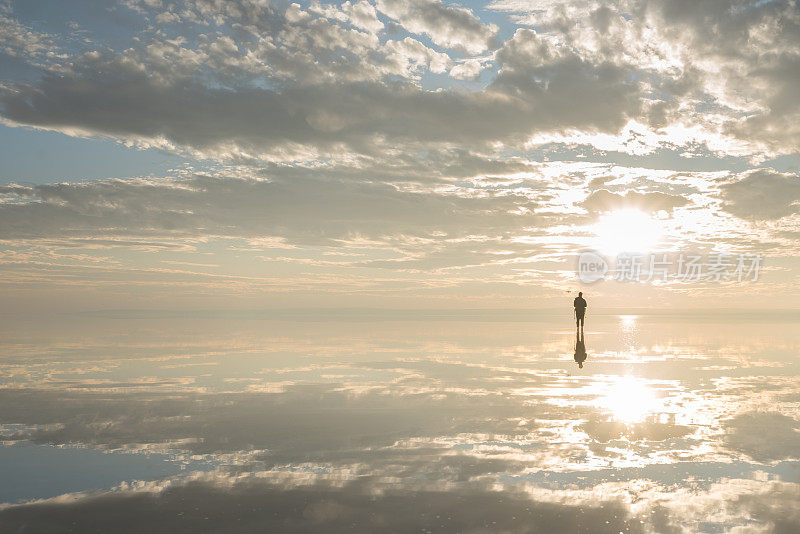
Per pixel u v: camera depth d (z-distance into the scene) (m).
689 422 11.52
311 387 15.80
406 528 6.53
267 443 10.13
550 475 8.34
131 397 14.38
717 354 24.12
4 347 27.70
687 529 6.48
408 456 9.31
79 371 19.03
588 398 14.06
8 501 7.39
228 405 13.39
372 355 23.83
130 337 34.81
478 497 7.47
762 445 9.85
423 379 17.16
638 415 12.18
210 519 6.80
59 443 10.16
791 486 7.83
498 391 15.07
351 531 6.46
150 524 6.66
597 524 6.62
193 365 20.53
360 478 8.26
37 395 14.66
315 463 8.96
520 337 34.84
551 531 6.45
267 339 33.00
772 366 19.94
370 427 11.27
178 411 12.75
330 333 38.94
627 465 8.77
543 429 11.04
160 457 9.30
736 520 6.72
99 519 6.81
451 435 10.63
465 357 23.03
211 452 9.59
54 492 7.71
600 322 61.06
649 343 29.92
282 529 6.51
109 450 9.70
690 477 8.21
